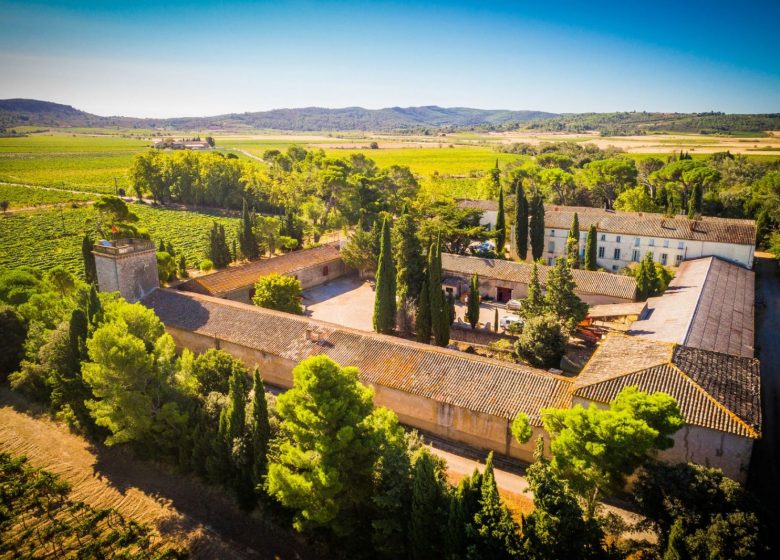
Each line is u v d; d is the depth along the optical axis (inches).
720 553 839.1
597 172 5442.9
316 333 1875.0
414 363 1659.7
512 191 5226.4
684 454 1207.6
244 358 1947.6
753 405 1198.3
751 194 4574.3
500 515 949.2
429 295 2153.1
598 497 1058.7
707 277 2605.8
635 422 955.3
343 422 1117.1
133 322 1631.4
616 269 3521.2
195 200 6176.2
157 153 6786.4
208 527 1320.1
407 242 2363.4
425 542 1010.1
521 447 1444.4
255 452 1288.1
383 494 1093.1
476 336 2358.5
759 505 950.4
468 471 1412.4
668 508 941.2
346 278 3444.9
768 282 3191.4
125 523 1330.0
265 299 2336.4
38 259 3991.1
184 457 1486.2
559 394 1441.9
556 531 896.9
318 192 4958.2
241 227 3302.2
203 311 2138.3
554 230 3720.5
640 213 3914.9
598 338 2279.8
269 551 1244.5
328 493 1077.1
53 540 1278.3
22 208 6304.1
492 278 3024.1
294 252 3238.2
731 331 1968.5
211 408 1488.7
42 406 1863.9
